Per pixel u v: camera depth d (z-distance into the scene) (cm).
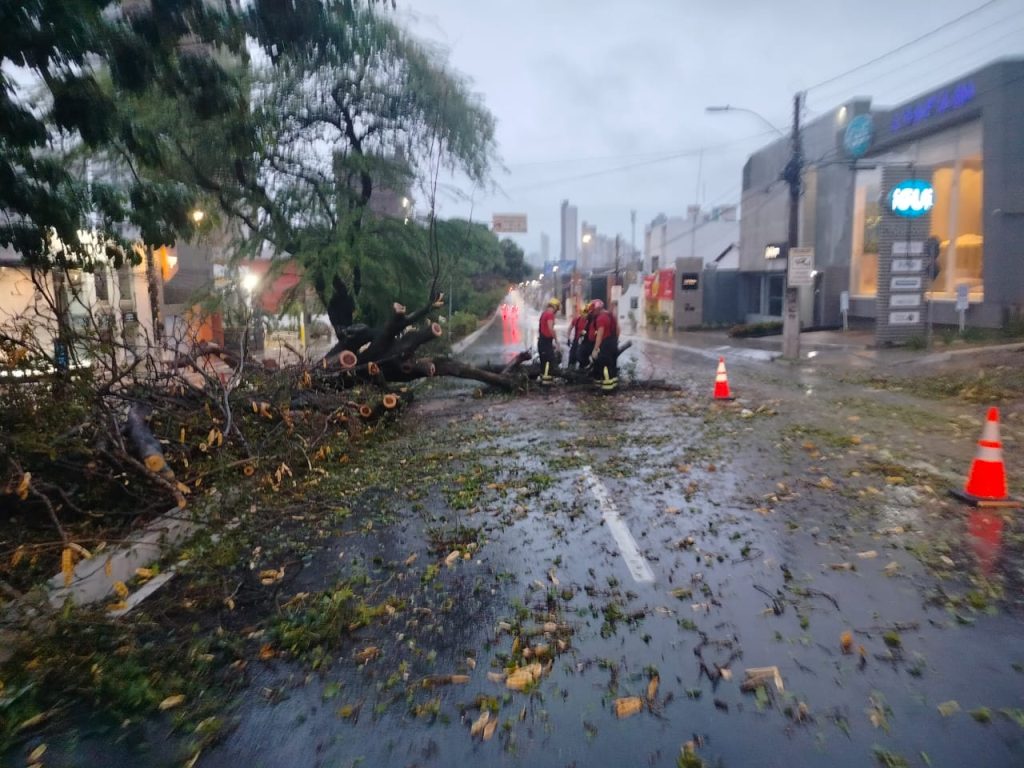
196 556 555
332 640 418
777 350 2434
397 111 1579
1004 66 2025
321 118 1532
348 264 1472
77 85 623
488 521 634
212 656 402
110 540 511
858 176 2958
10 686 368
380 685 373
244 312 1561
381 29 1438
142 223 902
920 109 2438
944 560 511
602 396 1410
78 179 1058
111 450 639
